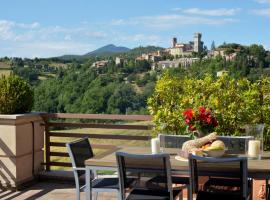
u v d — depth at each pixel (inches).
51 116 264.4
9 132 243.1
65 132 264.5
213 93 230.7
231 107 223.6
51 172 263.9
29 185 252.4
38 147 263.4
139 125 248.8
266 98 223.8
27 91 257.9
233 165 136.9
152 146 169.9
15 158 242.5
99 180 182.9
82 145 183.6
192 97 231.8
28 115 249.3
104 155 168.9
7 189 244.8
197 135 163.2
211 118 160.7
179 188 165.5
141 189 153.6
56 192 239.0
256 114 222.2
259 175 141.4
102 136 255.8
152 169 146.2
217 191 149.0
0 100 247.4
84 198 225.1
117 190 169.8
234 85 230.2
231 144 172.6
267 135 219.6
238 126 224.7
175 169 147.3
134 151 176.1
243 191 138.7
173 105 239.6
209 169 140.3
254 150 158.2
